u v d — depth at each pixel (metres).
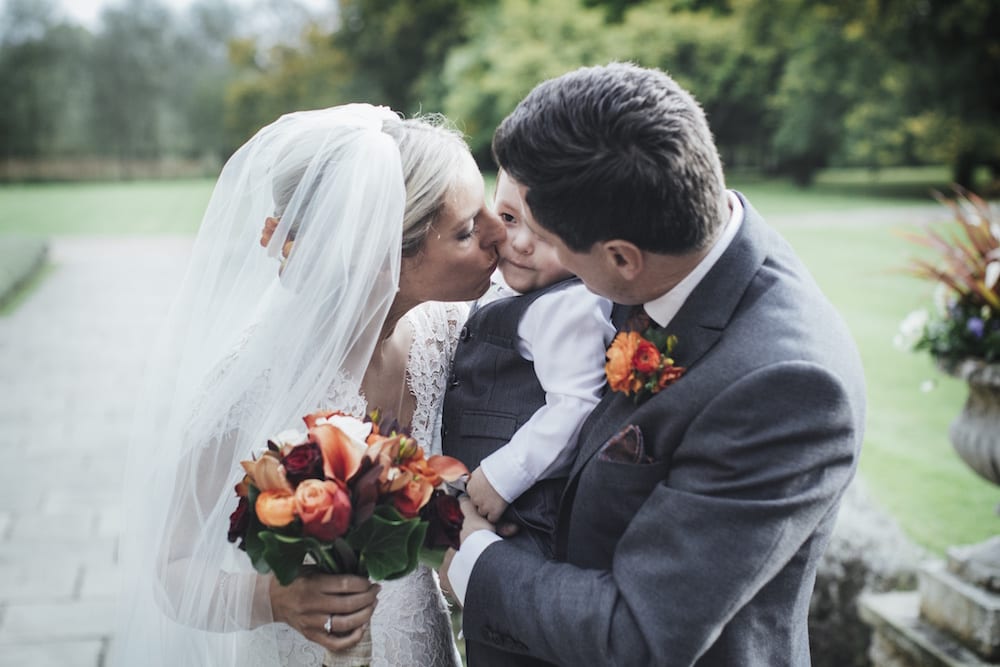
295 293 1.34
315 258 1.32
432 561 1.32
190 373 1.42
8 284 10.42
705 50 19.34
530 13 19.05
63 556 3.93
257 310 1.42
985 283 2.69
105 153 40.03
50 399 6.52
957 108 17.95
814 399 1.14
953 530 3.92
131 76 39.78
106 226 18.91
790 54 19.59
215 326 1.42
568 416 1.41
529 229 1.51
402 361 1.57
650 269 1.21
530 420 1.46
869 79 18.42
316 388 1.36
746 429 1.15
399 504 1.16
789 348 1.17
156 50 40.41
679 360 1.25
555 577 1.27
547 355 1.45
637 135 1.12
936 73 17.83
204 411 1.33
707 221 1.16
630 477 1.24
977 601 2.55
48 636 3.26
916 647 2.65
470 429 1.53
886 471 4.65
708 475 1.17
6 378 7.11
